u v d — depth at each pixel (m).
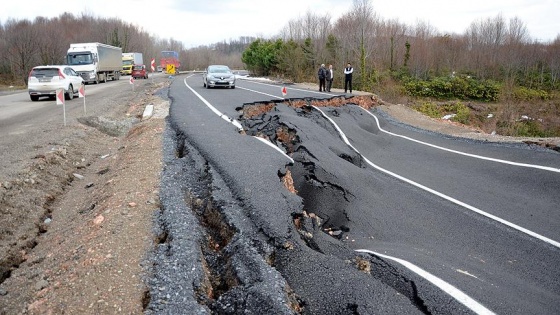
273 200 5.98
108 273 4.19
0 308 4.09
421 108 28.47
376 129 14.09
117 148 10.88
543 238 6.10
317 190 7.43
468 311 4.02
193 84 27.23
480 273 4.96
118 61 41.34
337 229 6.46
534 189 8.15
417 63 39.78
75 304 3.78
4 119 13.77
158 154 8.34
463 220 6.73
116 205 5.84
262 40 50.69
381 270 4.80
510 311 4.10
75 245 5.00
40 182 7.70
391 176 9.13
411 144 12.23
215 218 5.60
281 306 3.72
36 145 9.70
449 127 15.05
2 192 6.68
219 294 4.21
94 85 32.47
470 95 35.91
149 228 5.14
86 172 9.16
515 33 45.50
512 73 38.97
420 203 7.44
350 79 19.55
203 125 10.73
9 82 41.69
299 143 9.48
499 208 7.25
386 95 28.89
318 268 4.54
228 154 8.00
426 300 4.18
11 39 45.69
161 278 4.11
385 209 7.10
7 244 5.63
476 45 45.62
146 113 13.95
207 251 4.94
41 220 6.57
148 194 6.14
